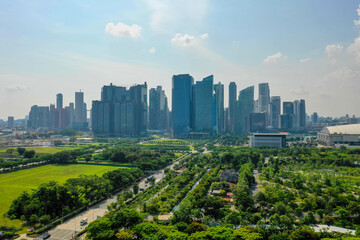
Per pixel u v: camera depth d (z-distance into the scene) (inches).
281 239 5236.2
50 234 6274.6
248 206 7470.5
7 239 5930.1
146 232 5457.7
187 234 5369.1
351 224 6220.5
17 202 7303.2
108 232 5442.9
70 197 7746.1
